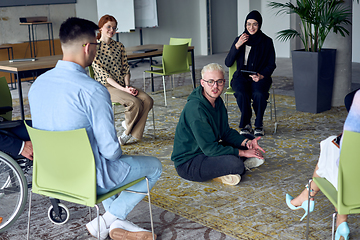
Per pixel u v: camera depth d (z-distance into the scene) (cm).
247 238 218
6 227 230
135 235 209
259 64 424
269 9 1091
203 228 232
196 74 845
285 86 672
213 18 1234
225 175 286
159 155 367
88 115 176
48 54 916
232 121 473
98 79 393
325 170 194
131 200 211
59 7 920
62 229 238
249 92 412
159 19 1116
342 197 163
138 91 396
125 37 1066
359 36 926
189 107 273
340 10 486
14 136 239
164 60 551
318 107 484
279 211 248
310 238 214
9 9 845
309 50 493
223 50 1283
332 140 194
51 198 234
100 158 183
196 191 284
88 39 180
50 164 186
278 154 351
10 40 856
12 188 245
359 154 155
